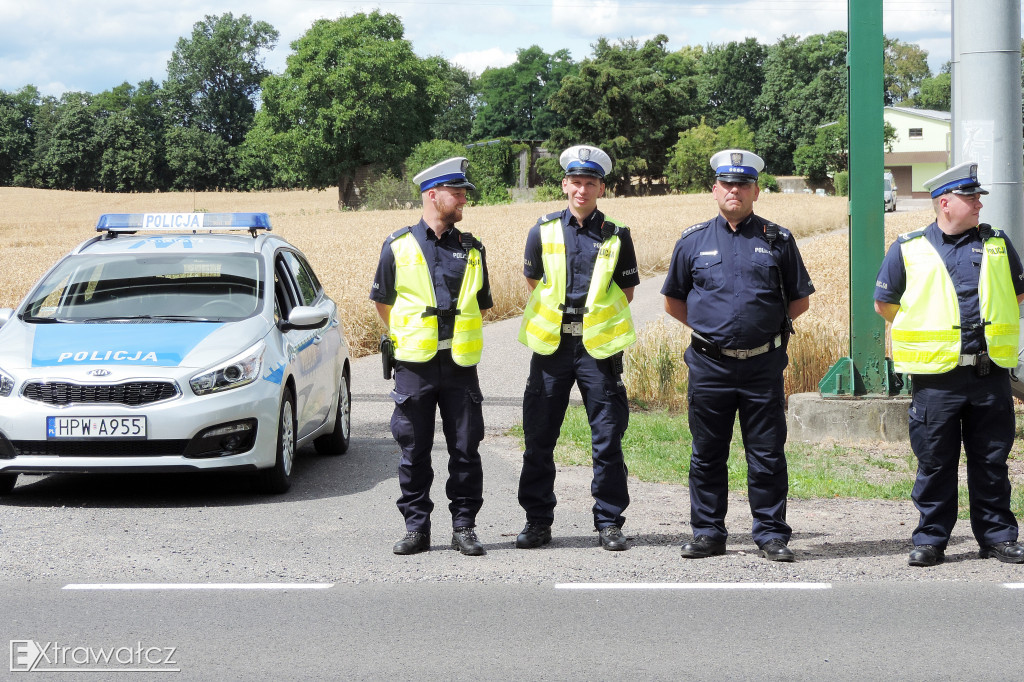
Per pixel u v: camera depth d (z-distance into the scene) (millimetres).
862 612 4836
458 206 5895
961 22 9344
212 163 127812
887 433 9461
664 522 6730
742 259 5715
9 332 7746
